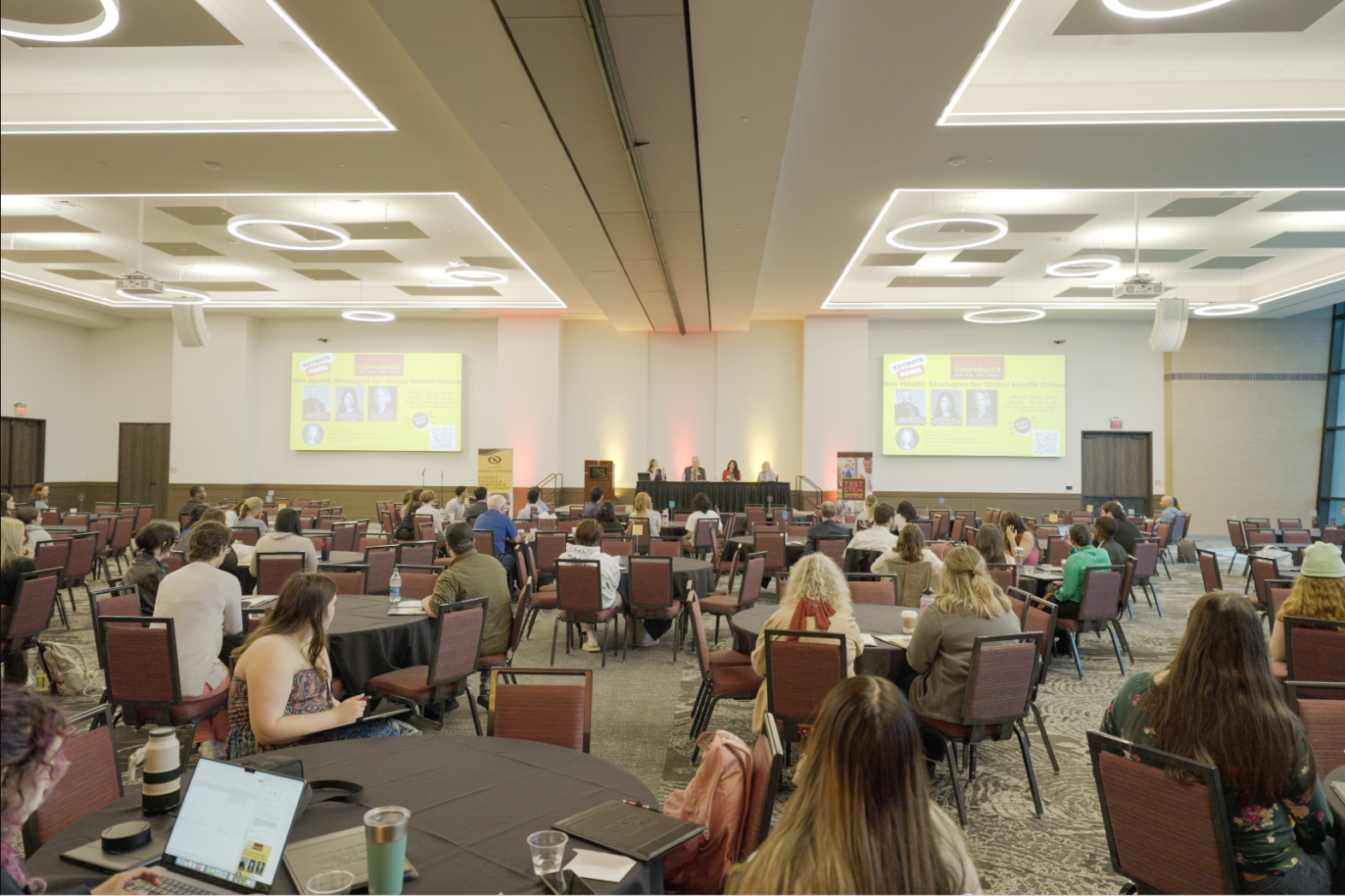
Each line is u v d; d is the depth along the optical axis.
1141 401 16.97
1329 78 7.14
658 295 13.48
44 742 1.32
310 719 2.64
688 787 2.08
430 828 1.86
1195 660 1.95
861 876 1.17
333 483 17.80
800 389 17.41
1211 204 10.30
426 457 17.77
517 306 16.36
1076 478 16.94
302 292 16.38
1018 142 7.40
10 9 6.00
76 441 18.23
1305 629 3.76
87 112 7.70
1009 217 10.86
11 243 12.86
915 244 10.02
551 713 2.63
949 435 16.98
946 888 1.21
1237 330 16.75
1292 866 1.86
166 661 3.61
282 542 5.77
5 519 5.27
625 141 6.61
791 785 3.66
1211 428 16.75
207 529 3.98
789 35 5.28
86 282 16.11
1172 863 1.90
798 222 9.91
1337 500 16.28
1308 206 10.38
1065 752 4.39
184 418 17.33
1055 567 7.81
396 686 4.02
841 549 8.17
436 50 5.57
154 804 1.92
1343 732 2.45
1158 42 6.61
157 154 7.99
